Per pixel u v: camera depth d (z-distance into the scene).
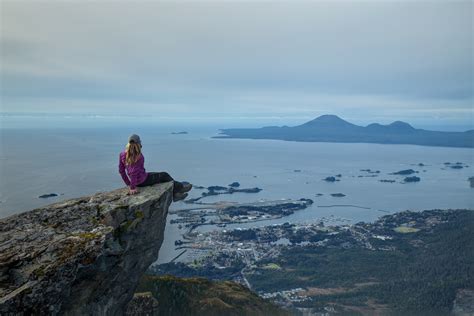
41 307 11.31
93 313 14.06
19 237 12.99
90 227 13.88
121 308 16.09
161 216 16.31
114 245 14.06
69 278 12.02
